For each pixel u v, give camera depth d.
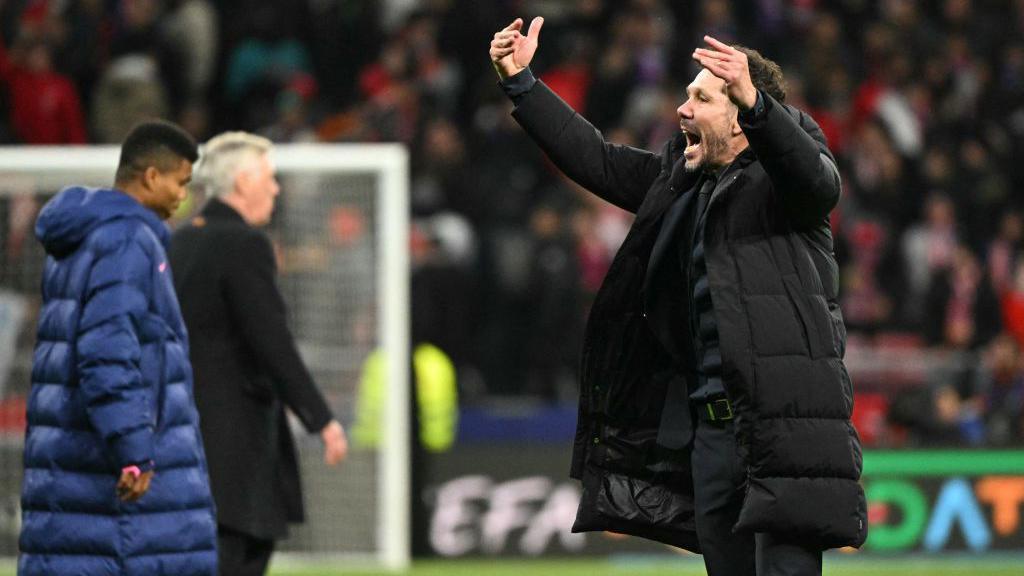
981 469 40.03
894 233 54.94
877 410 43.88
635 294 17.44
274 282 22.56
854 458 16.34
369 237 35.66
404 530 35.31
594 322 17.47
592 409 17.62
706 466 17.08
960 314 51.47
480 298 49.56
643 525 17.75
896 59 59.50
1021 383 43.84
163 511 18.25
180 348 18.75
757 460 16.14
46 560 18.11
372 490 35.34
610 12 58.84
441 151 51.69
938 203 54.28
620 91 54.94
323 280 35.56
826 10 62.19
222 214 22.84
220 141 23.16
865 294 51.41
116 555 17.94
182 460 18.47
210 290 22.33
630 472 17.78
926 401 42.25
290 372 22.22
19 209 34.50
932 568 38.41
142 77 51.28
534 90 18.00
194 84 55.38
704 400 17.05
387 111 52.31
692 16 59.19
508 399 48.38
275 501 22.73
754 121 15.59
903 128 57.56
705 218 16.52
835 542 16.23
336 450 22.47
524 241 50.00
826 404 16.25
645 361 17.64
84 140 51.50
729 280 16.38
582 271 48.53
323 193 35.59
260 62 55.94
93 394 17.67
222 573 22.20
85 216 18.25
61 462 18.08
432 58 56.06
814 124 16.83
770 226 16.58
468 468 38.12
